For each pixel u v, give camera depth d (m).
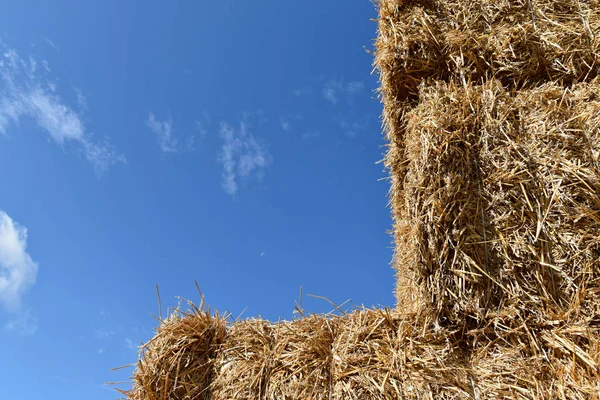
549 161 2.63
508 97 2.93
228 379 2.80
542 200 2.58
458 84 3.26
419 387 2.38
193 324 3.07
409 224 2.91
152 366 2.92
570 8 3.33
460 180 2.69
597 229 2.46
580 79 3.13
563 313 2.35
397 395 2.38
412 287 2.79
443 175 2.71
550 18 3.30
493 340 2.44
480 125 2.84
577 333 2.27
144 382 2.87
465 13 3.46
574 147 2.63
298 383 2.61
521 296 2.46
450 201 2.66
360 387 2.46
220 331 3.07
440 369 2.39
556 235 2.50
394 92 3.61
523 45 3.25
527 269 2.50
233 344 2.97
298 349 2.73
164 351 2.97
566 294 2.40
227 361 2.90
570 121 2.70
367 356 2.55
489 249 2.59
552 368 2.26
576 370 2.21
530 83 3.22
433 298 2.57
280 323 2.98
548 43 3.20
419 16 3.45
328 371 2.62
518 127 2.80
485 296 2.52
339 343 2.68
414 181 2.79
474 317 2.49
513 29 3.29
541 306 2.41
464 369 2.39
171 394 2.87
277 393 2.63
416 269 2.65
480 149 2.79
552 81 3.14
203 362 2.97
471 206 2.66
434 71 3.41
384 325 2.68
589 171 2.53
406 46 3.39
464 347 2.51
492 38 3.32
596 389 2.10
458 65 3.23
